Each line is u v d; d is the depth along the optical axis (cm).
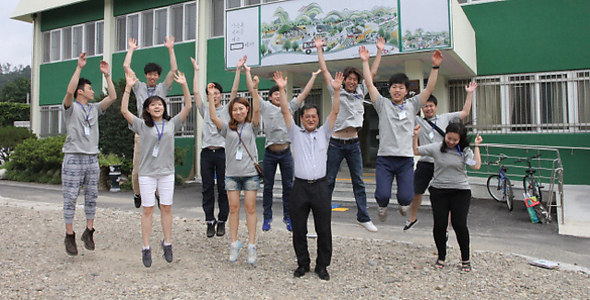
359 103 545
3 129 1627
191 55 1449
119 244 582
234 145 492
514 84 1078
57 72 1731
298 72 1060
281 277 460
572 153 1016
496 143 1082
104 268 486
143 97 562
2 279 436
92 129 510
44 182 1377
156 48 1514
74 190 496
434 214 489
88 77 1653
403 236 645
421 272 476
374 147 1223
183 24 1480
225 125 499
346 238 624
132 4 1570
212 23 1443
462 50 912
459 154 473
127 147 1250
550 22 1046
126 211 863
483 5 1103
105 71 525
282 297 404
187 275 467
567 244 607
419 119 571
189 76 1448
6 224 653
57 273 463
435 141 549
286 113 454
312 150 448
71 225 497
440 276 462
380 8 867
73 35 1716
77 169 497
